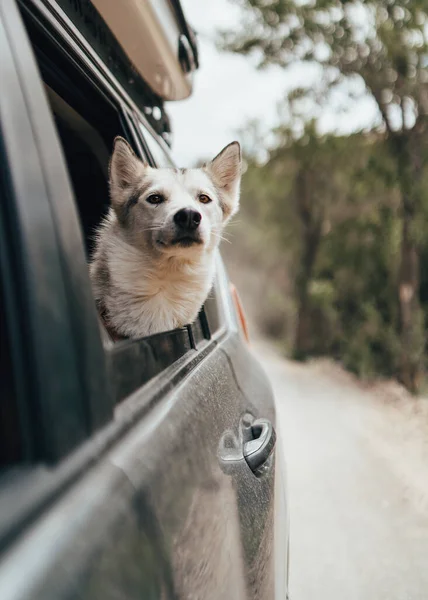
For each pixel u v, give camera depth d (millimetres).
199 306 2490
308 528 4133
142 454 971
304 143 17781
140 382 1195
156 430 1075
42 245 894
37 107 1012
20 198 870
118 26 2293
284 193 20703
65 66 1896
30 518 708
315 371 14961
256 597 1384
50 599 637
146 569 827
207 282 2547
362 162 15117
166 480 994
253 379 2459
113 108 2389
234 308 3229
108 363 1035
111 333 2357
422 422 8422
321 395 10328
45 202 938
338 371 15023
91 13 2123
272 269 27906
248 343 3301
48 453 794
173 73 3059
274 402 2684
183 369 1519
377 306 14664
